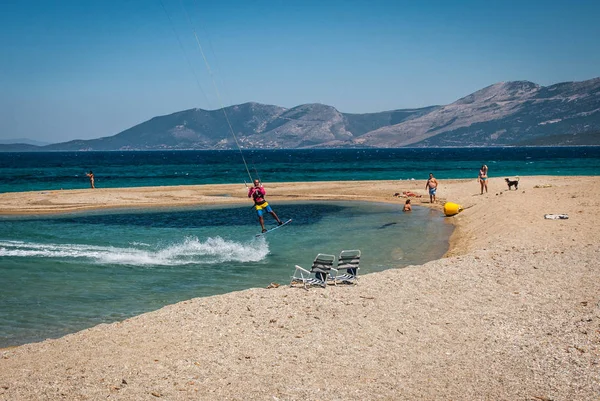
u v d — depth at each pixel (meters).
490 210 28.91
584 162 105.75
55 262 20.25
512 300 12.62
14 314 13.84
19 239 25.59
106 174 80.56
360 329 10.88
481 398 7.73
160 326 11.37
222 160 154.38
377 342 10.13
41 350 10.27
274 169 91.50
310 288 14.30
